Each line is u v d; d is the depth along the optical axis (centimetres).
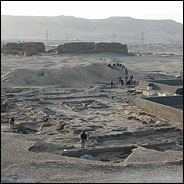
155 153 1355
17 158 1223
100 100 2889
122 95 3089
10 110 2456
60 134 1844
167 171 1095
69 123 2016
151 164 1168
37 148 1435
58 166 1127
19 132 1919
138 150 1400
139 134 1836
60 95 3094
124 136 1808
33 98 2864
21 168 1090
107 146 1538
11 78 3778
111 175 1044
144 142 1709
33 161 1180
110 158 1440
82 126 1956
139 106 2502
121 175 1045
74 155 1421
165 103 2466
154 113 2273
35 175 1029
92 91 3319
